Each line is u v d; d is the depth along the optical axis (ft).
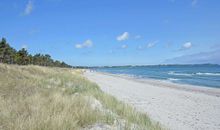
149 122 31.71
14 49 226.79
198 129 38.22
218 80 165.07
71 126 22.20
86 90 60.70
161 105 59.62
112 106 38.78
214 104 64.90
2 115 24.26
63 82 73.15
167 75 245.24
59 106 29.35
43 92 42.09
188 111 53.42
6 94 35.68
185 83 138.82
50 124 21.81
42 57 310.24
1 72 64.90
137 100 65.92
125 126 25.26
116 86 108.88
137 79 175.42
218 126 40.70
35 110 26.53
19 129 20.57
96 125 25.18
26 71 88.07
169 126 37.83
